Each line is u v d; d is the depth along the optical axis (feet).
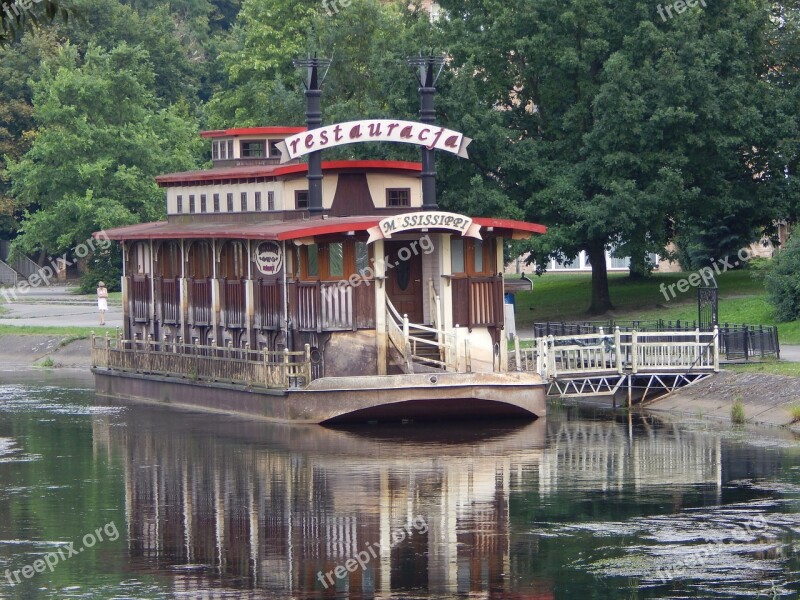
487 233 361.30
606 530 243.19
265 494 275.59
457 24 546.67
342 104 547.90
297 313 352.90
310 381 350.02
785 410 345.10
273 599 209.77
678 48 518.78
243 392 370.32
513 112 555.28
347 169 378.53
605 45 520.01
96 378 451.53
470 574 219.82
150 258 428.97
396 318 362.12
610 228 506.48
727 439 326.03
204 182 416.67
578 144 538.47
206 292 396.37
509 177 527.40
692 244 590.55
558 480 283.59
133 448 330.75
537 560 225.97
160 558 232.53
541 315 555.69
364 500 268.62
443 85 517.14
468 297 360.48
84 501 273.95
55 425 371.56
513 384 349.00
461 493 273.33
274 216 387.75
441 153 512.63
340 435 338.95
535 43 524.52
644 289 591.78
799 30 578.25
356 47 637.30
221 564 228.22
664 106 508.12
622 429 344.28
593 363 401.29
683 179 510.58
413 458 308.40
